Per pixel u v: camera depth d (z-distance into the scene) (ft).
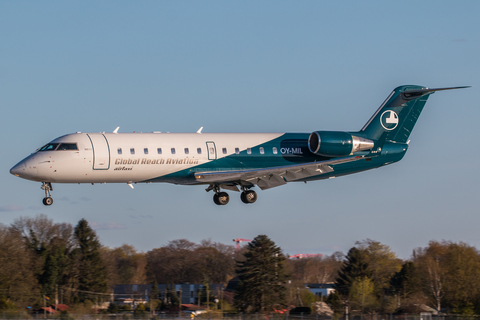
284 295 359.25
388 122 336.90
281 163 313.12
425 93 336.29
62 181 276.21
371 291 361.10
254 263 362.94
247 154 306.35
